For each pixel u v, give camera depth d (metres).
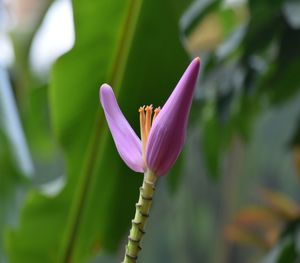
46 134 3.55
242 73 2.75
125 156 1.22
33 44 3.93
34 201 2.22
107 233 2.28
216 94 2.81
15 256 2.29
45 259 2.30
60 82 2.13
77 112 2.15
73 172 2.20
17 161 2.79
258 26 2.51
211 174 3.17
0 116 2.76
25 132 3.55
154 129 1.20
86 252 2.30
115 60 2.12
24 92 3.84
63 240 2.28
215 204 8.08
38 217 2.25
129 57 2.12
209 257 8.38
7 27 4.08
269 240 3.12
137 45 2.11
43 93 3.29
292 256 2.44
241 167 7.62
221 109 2.78
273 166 7.71
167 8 2.07
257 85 2.87
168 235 8.49
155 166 1.20
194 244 8.48
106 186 2.22
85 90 2.14
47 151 3.89
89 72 2.13
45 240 2.27
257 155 7.54
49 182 7.00
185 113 1.20
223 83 2.82
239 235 3.21
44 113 3.39
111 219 2.26
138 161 1.21
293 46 2.51
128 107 2.15
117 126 1.23
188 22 2.78
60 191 2.21
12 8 4.33
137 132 2.15
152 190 1.20
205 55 2.97
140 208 1.20
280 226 3.06
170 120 1.20
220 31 3.51
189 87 1.19
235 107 3.11
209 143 3.09
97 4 2.06
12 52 3.96
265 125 6.68
